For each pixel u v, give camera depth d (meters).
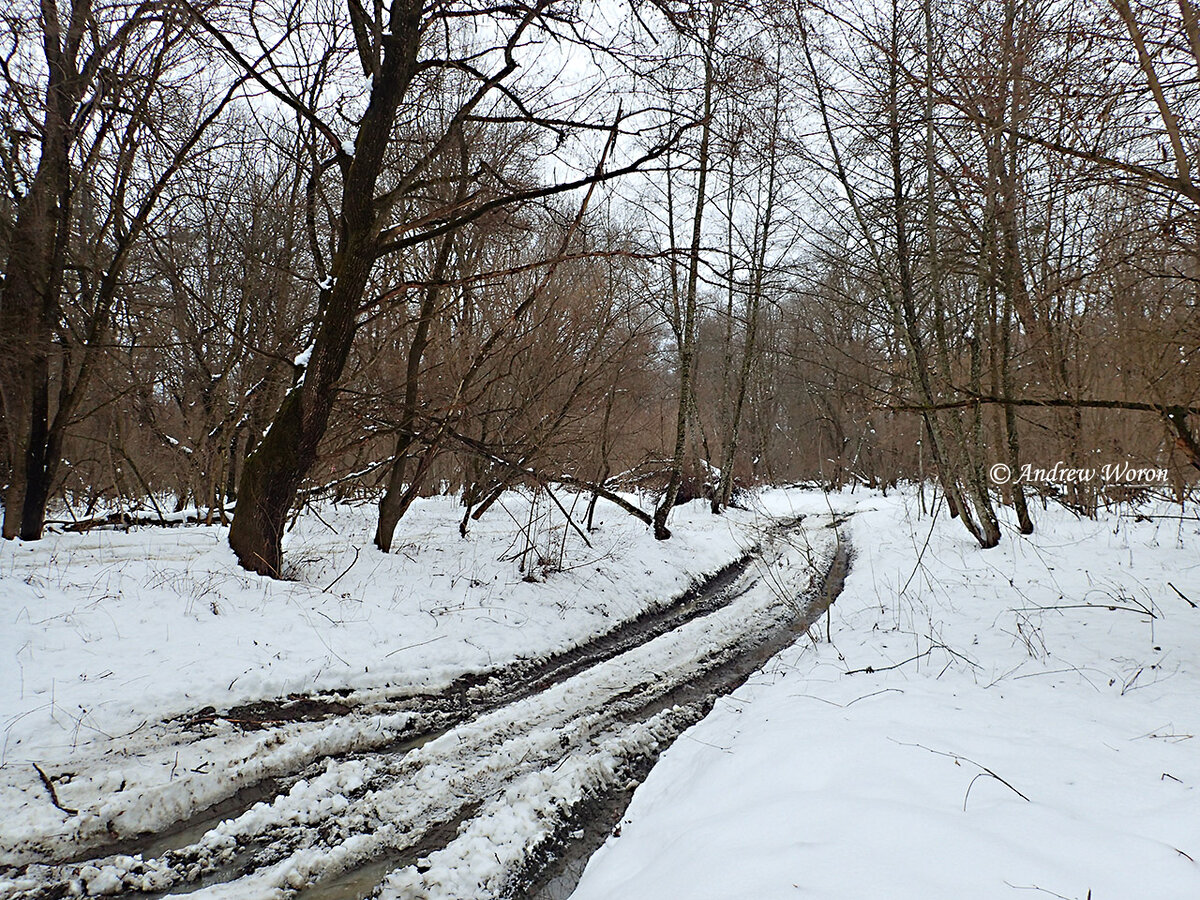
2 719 4.65
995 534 12.51
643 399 16.45
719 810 3.99
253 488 8.11
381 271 11.73
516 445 10.27
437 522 13.90
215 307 16.83
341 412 9.16
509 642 7.75
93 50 9.90
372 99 8.00
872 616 8.81
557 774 4.98
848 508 24.59
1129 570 9.58
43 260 10.35
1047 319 10.27
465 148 9.38
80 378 11.21
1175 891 2.56
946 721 4.69
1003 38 6.14
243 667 5.89
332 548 10.22
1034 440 17.55
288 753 4.94
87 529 12.92
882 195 12.66
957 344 14.87
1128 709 4.90
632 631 9.25
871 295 15.87
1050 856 2.88
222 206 15.88
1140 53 4.91
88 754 4.54
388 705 5.93
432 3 7.78
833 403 33.22
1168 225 5.47
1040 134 6.08
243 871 3.73
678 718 6.22
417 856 3.97
